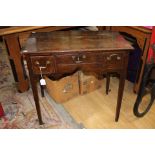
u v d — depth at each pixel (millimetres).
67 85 1827
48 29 1809
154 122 1671
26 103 1914
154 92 1603
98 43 1317
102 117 1729
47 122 1669
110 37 1434
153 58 1446
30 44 1301
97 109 1824
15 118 1722
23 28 1684
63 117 1723
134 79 2133
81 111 1801
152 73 1514
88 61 1285
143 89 1530
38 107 1530
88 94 2029
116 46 1267
